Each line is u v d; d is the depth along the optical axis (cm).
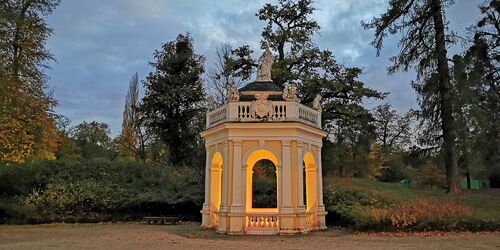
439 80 3192
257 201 3141
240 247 1566
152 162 4256
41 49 3253
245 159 2073
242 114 2122
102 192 3133
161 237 1942
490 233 1986
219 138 2233
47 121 3222
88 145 7462
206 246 1602
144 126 4547
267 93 2202
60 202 2978
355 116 3484
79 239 1888
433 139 3238
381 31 3528
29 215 2873
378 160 5825
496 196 2962
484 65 3128
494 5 3212
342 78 3594
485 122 2939
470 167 4381
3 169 3191
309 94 3553
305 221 2089
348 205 2608
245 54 3841
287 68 3716
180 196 3186
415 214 2116
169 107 4384
